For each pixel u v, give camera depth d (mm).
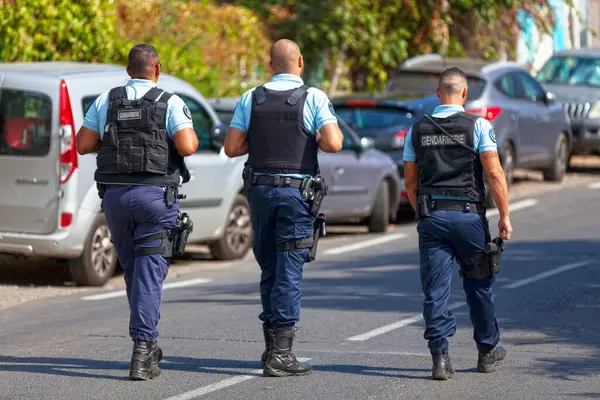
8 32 40906
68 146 28250
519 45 78500
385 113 41906
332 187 37344
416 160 18703
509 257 32562
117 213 18312
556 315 24094
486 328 18750
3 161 28719
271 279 19031
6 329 23500
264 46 57094
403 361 19797
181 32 51656
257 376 18672
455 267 31109
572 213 43188
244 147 18906
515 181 54531
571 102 57156
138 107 18328
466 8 64812
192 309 25562
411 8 62844
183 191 31391
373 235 39625
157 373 18641
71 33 42219
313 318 24031
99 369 19281
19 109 28656
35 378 18578
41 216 28438
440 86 18656
